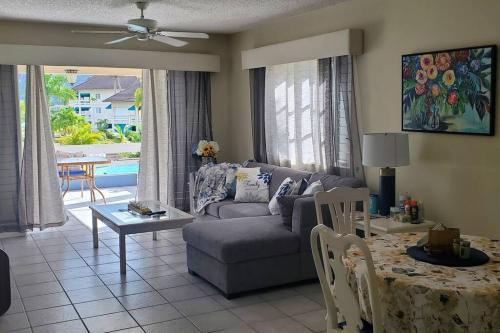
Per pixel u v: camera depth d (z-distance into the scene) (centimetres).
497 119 365
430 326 212
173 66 678
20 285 436
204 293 414
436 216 418
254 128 650
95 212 530
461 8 385
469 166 388
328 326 246
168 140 701
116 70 838
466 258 243
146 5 486
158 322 360
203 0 482
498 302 203
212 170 608
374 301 204
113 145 991
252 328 349
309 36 550
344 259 245
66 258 513
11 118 601
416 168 434
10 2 486
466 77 381
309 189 466
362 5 478
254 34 656
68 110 1046
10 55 588
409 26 430
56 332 346
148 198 707
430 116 413
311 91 551
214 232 420
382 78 462
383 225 394
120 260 460
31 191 616
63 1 482
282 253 414
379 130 471
